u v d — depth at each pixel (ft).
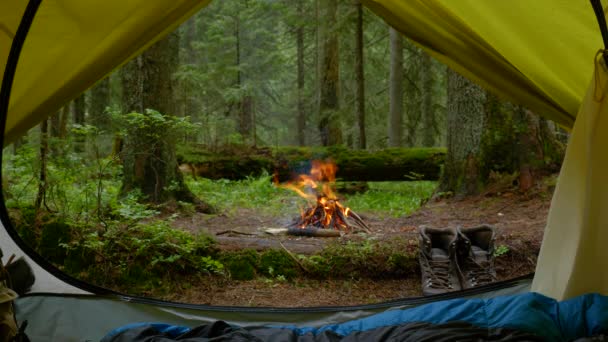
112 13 9.47
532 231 16.14
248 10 46.96
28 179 16.76
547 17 9.39
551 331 7.64
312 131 54.75
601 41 9.36
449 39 10.98
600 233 8.51
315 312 10.59
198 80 39.32
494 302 8.41
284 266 14.78
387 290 14.03
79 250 14.02
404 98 48.21
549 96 10.51
